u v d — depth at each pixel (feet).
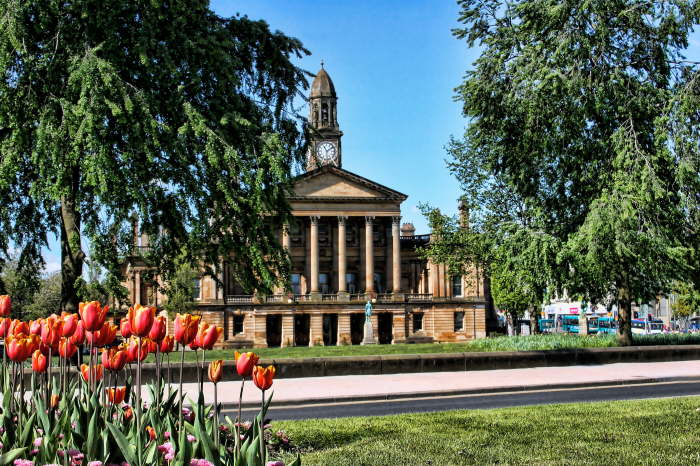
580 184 100.37
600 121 99.19
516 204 148.05
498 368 86.12
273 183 73.00
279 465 19.03
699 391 64.18
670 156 91.81
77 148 62.03
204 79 72.28
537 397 62.18
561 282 96.07
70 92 65.77
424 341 304.50
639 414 45.73
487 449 34.73
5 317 26.09
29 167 71.51
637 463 31.27
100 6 64.13
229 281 300.40
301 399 59.41
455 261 171.12
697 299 108.37
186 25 71.51
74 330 22.88
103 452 19.21
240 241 74.90
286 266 78.23
